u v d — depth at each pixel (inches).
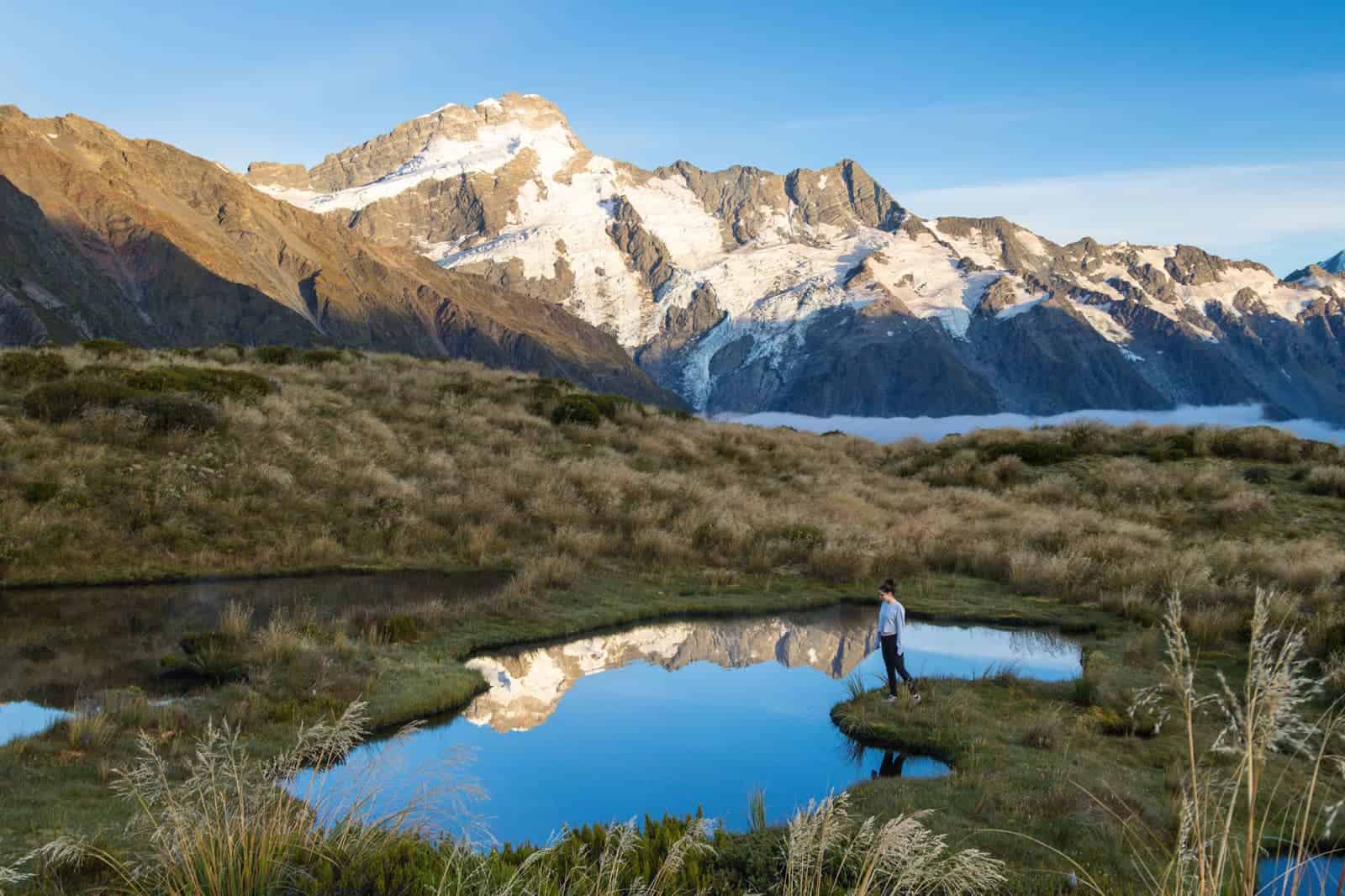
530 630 634.8
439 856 219.9
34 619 572.1
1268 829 310.8
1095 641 657.6
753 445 1477.6
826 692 522.3
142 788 282.4
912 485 1325.0
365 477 946.1
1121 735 439.8
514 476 1056.8
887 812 330.6
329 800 272.2
